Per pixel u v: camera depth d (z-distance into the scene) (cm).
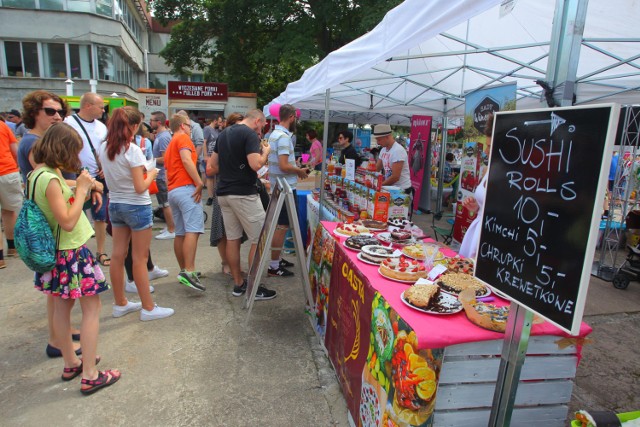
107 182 310
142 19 3108
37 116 332
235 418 230
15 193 481
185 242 382
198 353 295
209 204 828
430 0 193
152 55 3331
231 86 1814
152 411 234
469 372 167
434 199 1099
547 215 127
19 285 412
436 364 161
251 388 257
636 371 294
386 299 191
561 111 121
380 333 191
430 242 318
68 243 230
